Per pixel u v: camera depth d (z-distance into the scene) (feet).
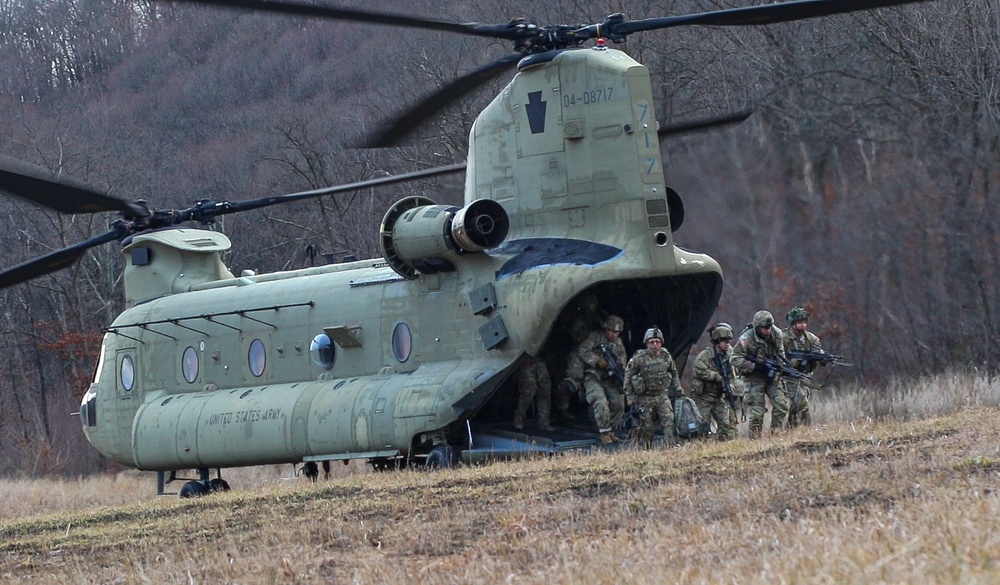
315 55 468.75
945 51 242.78
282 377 157.48
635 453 113.80
